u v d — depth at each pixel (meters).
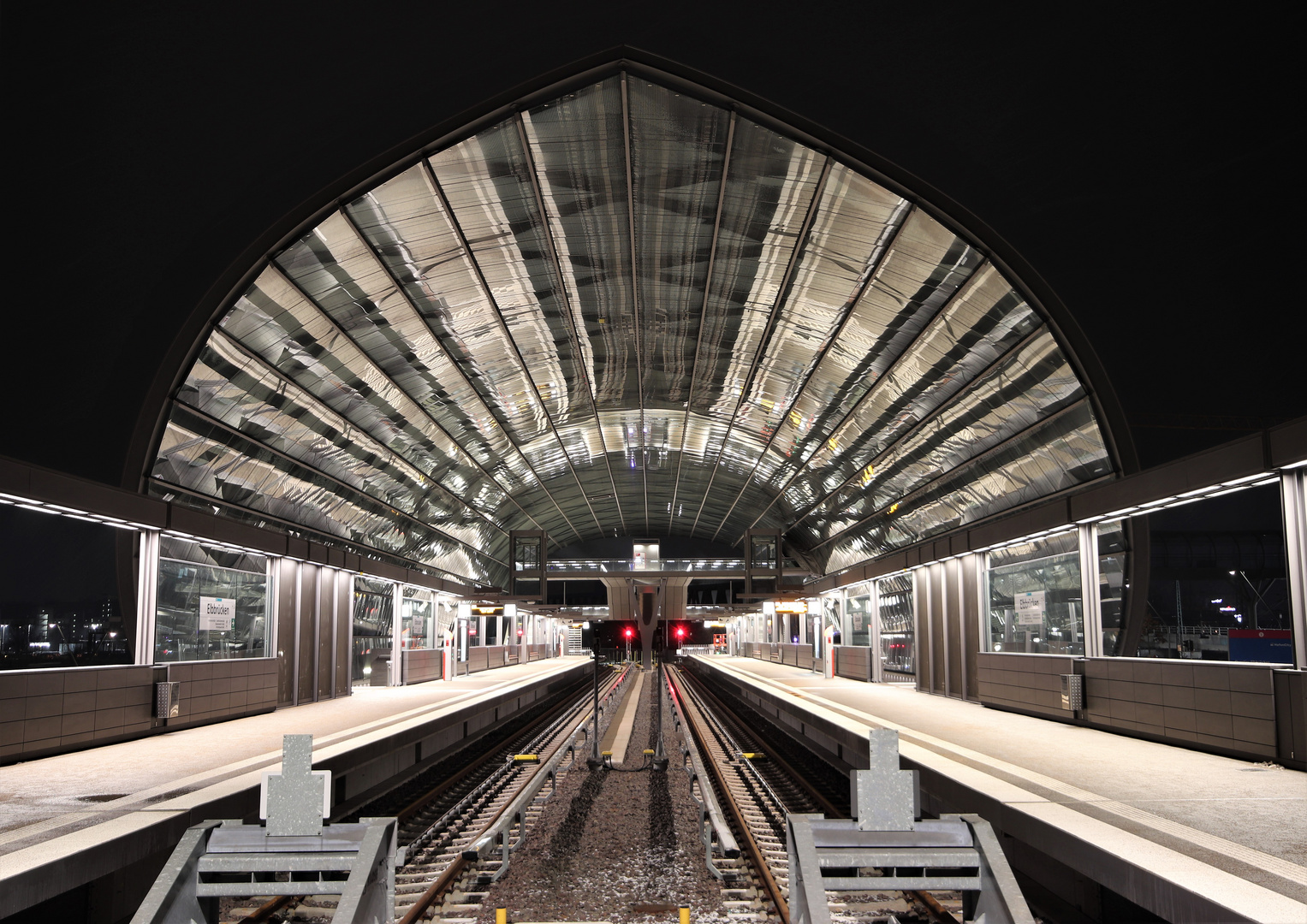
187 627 18.28
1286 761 10.67
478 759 21.02
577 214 21.19
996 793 9.16
